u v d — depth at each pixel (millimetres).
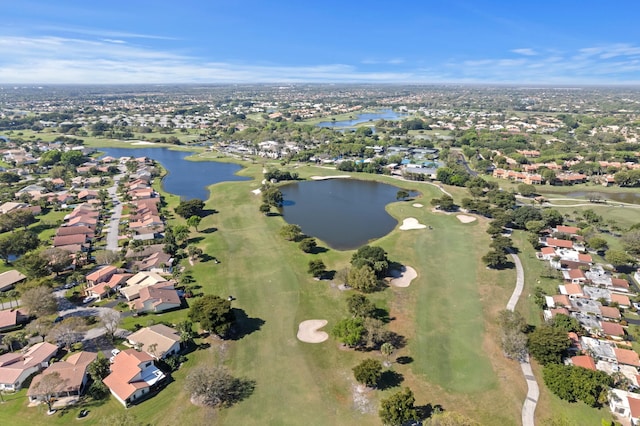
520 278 118562
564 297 103188
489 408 70125
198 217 158875
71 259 121500
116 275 113938
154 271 120312
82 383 74125
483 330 93250
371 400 72250
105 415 68188
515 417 68125
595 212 180375
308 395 73500
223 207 187875
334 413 69438
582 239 145750
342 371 79812
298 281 116062
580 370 74062
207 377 72188
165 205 192125
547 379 75062
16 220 154125
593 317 96438
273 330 93062
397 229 160750
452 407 70500
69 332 85062
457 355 84562
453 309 102375
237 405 70938
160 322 95625
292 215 179875
